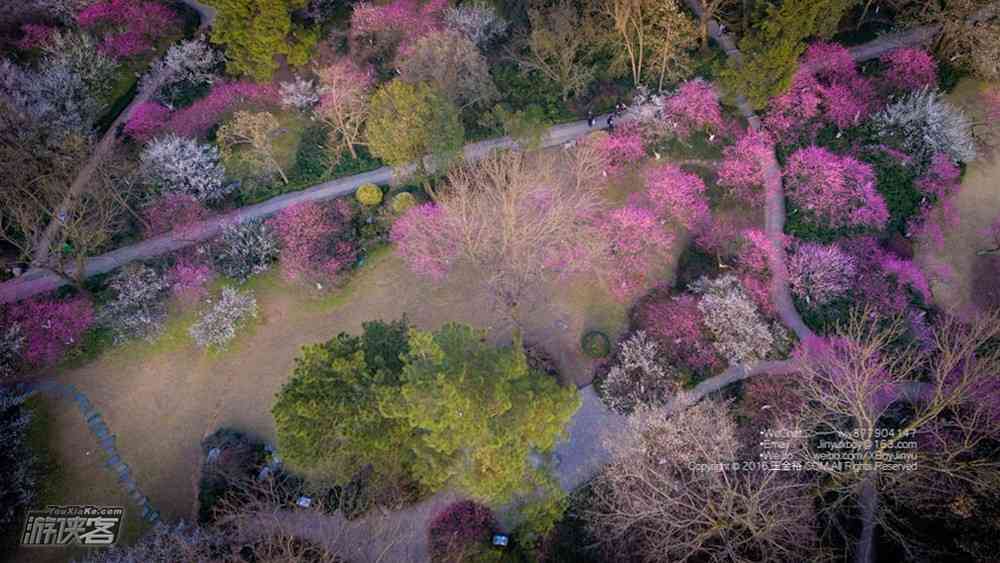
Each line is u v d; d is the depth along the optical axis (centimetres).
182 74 5312
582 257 4200
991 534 2975
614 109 5184
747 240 4328
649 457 3334
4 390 4091
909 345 3569
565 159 4881
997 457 3316
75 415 4109
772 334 3981
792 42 4103
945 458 3142
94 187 4297
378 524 3581
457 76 4669
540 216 4131
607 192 4753
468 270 4569
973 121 4806
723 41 5428
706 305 4022
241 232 4503
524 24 5316
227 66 5228
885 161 4622
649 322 4150
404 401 2723
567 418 2955
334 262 4406
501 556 3528
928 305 4141
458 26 5278
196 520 3662
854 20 5422
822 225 4419
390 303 4472
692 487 3344
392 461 3162
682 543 3047
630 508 3238
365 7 5341
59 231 4572
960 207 4531
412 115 4072
